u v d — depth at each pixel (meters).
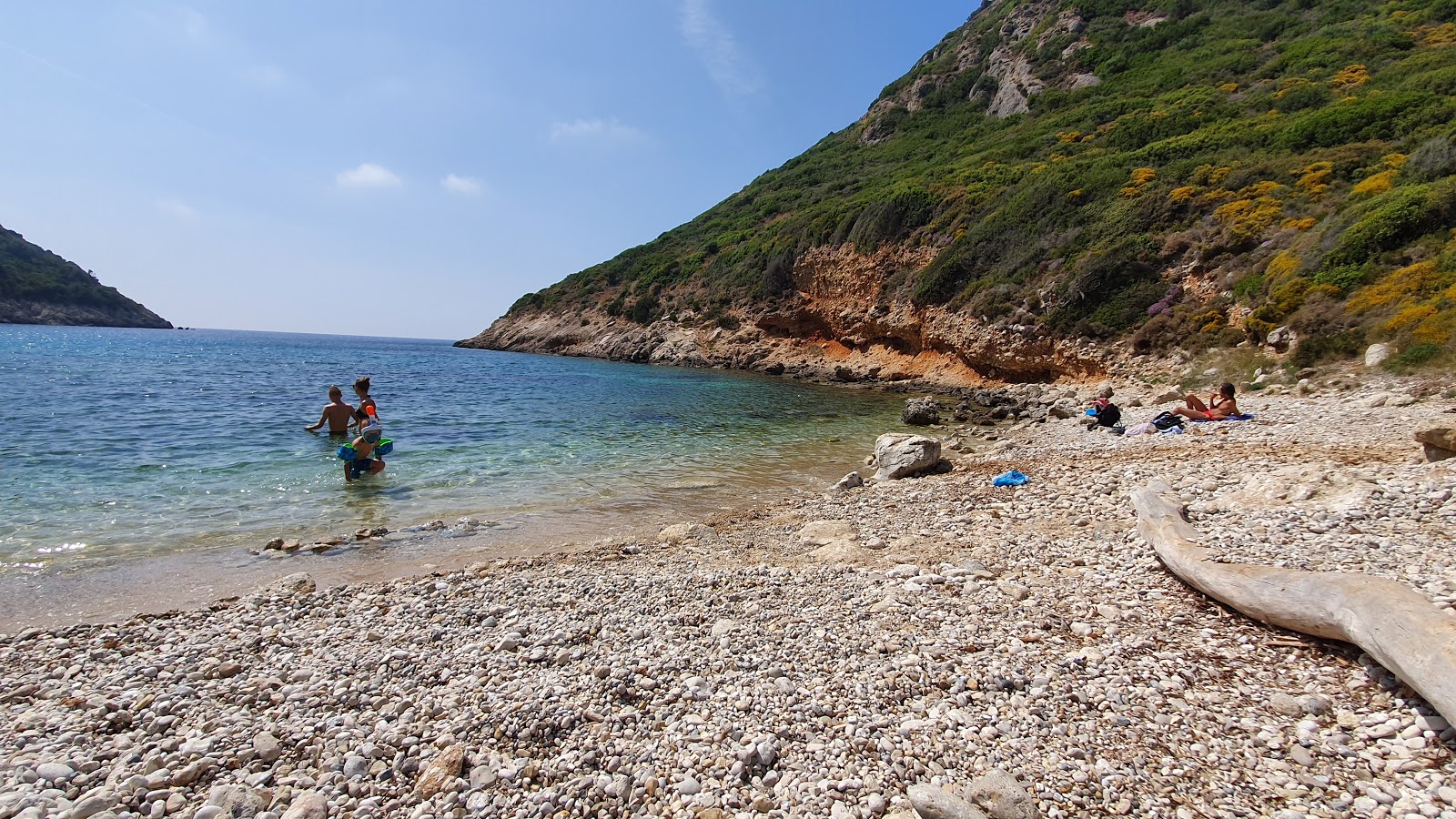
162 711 4.73
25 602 7.26
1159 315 27.00
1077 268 31.59
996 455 15.45
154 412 21.08
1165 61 53.84
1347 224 21.88
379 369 46.53
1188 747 3.91
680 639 5.77
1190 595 5.88
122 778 3.90
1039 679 4.74
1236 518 7.50
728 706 4.59
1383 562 5.56
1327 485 7.73
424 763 4.04
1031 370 32.62
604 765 4.01
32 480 12.12
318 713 4.69
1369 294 18.97
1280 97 37.47
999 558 7.61
